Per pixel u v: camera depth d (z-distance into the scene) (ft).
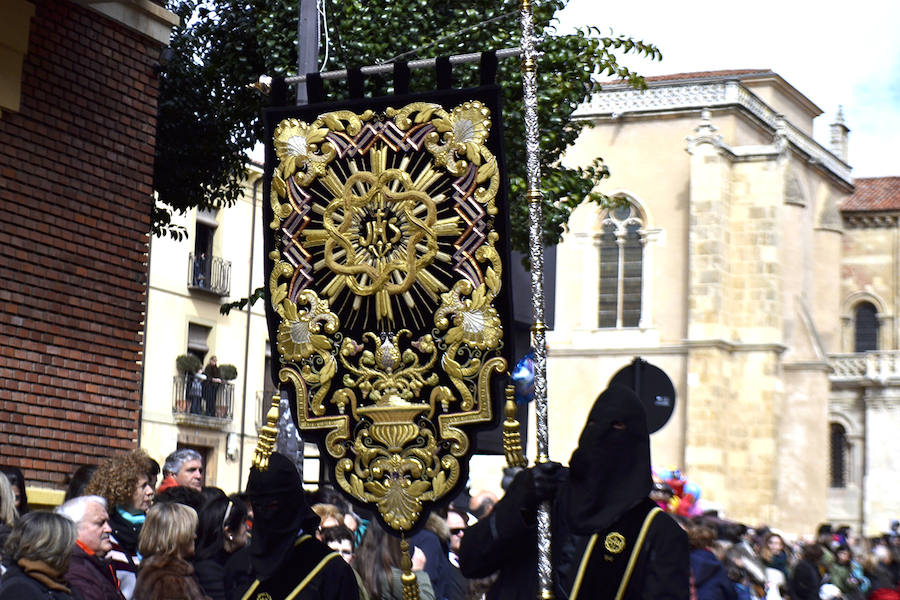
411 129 25.12
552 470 20.53
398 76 25.75
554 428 172.55
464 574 21.50
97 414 48.14
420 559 36.96
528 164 23.85
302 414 25.41
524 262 74.74
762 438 168.86
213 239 146.30
